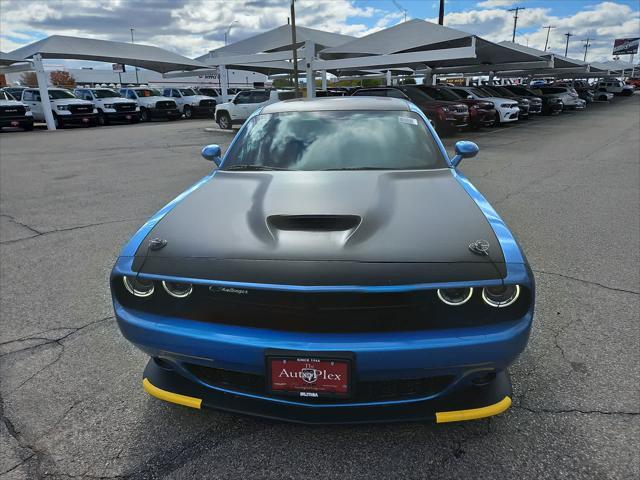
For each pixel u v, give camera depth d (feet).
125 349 9.78
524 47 82.43
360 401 6.39
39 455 6.99
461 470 6.56
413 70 103.65
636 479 6.33
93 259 14.99
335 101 12.19
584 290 12.01
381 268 5.96
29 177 30.19
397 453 6.88
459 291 5.91
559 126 62.39
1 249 16.07
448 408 6.40
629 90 162.61
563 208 20.25
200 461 6.84
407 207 7.48
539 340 9.72
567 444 6.97
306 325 5.99
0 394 8.36
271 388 6.13
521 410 7.70
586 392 8.09
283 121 11.34
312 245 6.37
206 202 8.13
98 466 6.79
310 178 8.95
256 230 6.88
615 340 9.66
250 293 6.09
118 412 7.89
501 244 6.44
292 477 6.51
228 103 63.05
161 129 67.10
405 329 5.95
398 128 10.87
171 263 6.51
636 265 13.65
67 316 11.18
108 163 35.83
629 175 27.73
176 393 7.00
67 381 8.72
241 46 72.43
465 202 7.78
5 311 11.44
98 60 86.43
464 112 50.06
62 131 67.62
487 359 5.91
